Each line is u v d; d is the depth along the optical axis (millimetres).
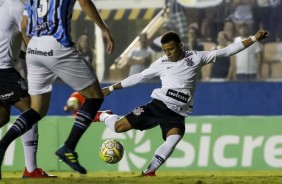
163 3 50594
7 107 28359
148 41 50750
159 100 31172
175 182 23656
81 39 50594
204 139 42562
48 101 24078
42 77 23578
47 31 22750
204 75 51062
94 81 23375
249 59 50625
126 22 50844
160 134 42531
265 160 42656
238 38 50156
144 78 31734
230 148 42594
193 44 50375
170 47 30891
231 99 50906
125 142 42719
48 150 42688
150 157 42562
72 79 23109
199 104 51000
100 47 50625
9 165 42469
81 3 22266
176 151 42500
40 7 22828
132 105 50750
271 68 50812
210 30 50344
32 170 29188
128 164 42656
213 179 25062
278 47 50531
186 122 42625
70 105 33062
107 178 25438
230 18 50156
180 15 50406
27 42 23953
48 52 22719
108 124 31953
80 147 42844
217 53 31250
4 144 23406
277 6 50156
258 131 42688
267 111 50844
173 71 31109
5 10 26969
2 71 27391
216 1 50125
